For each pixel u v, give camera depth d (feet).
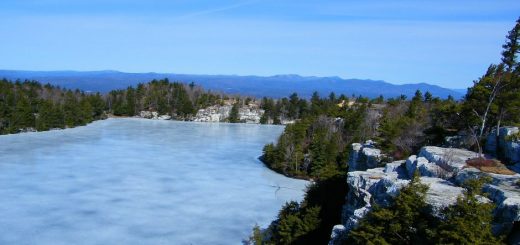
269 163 381.81
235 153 435.12
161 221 219.20
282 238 168.86
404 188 112.98
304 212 179.11
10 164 330.54
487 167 140.56
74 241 188.65
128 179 301.63
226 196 271.69
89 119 654.53
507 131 160.25
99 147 430.20
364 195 150.41
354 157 235.61
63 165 336.08
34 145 424.46
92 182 288.51
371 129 393.50
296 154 348.18
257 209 246.88
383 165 206.39
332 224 174.19
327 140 369.91
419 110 362.33
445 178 140.87
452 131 214.07
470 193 96.63
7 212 220.23
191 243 192.65
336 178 206.18
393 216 107.04
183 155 408.87
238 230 210.79
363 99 597.93
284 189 298.35
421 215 110.01
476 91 189.78
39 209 227.40
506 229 101.76
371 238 107.86
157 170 336.29
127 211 232.12
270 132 632.79
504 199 108.58
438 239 93.76
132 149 426.92
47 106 568.41
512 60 215.51
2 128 504.43
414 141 217.56
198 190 282.97
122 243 189.06
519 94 179.11
